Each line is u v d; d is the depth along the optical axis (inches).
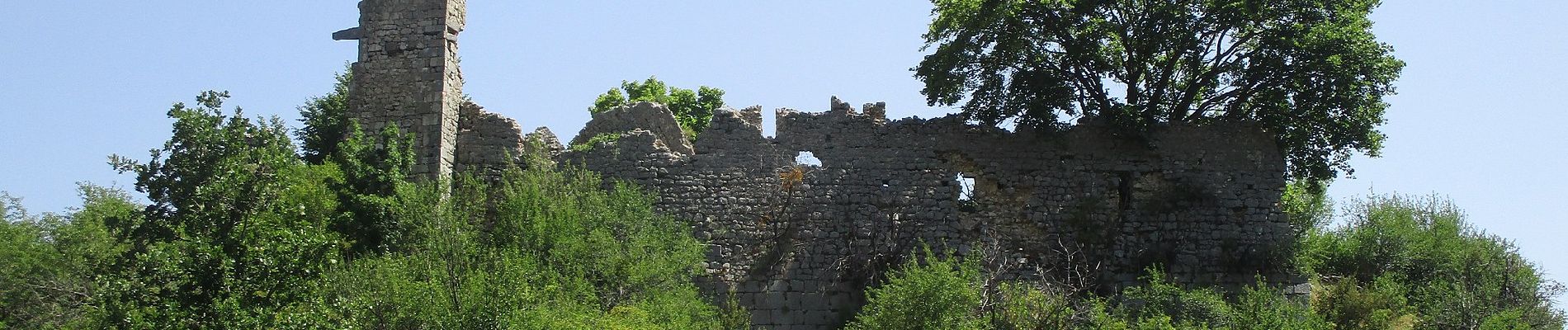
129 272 1444.4
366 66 1903.3
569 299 1567.4
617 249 1710.1
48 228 1961.1
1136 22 1968.5
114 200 1929.1
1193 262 1925.4
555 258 1676.9
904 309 1638.8
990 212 1934.1
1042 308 1691.7
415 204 1727.4
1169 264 1918.1
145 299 1405.0
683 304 1683.1
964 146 1946.4
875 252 1897.1
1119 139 1958.7
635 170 1918.1
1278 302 1769.2
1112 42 1914.4
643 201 1855.3
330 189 1756.9
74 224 1884.8
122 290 1400.1
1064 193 1941.4
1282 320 1712.6
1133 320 1771.7
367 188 1787.6
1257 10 1921.8
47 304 1739.7
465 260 1521.9
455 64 1925.4
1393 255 2197.3
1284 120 1988.2
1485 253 2117.4
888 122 1948.8
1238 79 1979.6
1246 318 1721.2
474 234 1673.2
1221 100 2001.7
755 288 1883.6
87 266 1732.3
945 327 1620.3
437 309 1444.4
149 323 1378.0
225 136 1483.8
